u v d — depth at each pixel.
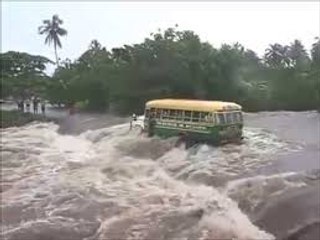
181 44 47.28
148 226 16.61
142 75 47.62
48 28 87.19
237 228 15.53
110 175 23.97
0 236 16.58
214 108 26.11
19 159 29.34
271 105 47.06
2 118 51.59
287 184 17.31
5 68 80.50
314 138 26.73
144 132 30.59
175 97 46.59
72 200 20.02
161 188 20.91
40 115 53.72
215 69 45.91
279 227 15.14
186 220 16.59
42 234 16.61
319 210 15.20
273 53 54.84
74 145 34.28
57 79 66.69
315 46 45.88
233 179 19.56
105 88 51.78
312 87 45.56
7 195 21.47
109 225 17.03
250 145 25.41
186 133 27.53
